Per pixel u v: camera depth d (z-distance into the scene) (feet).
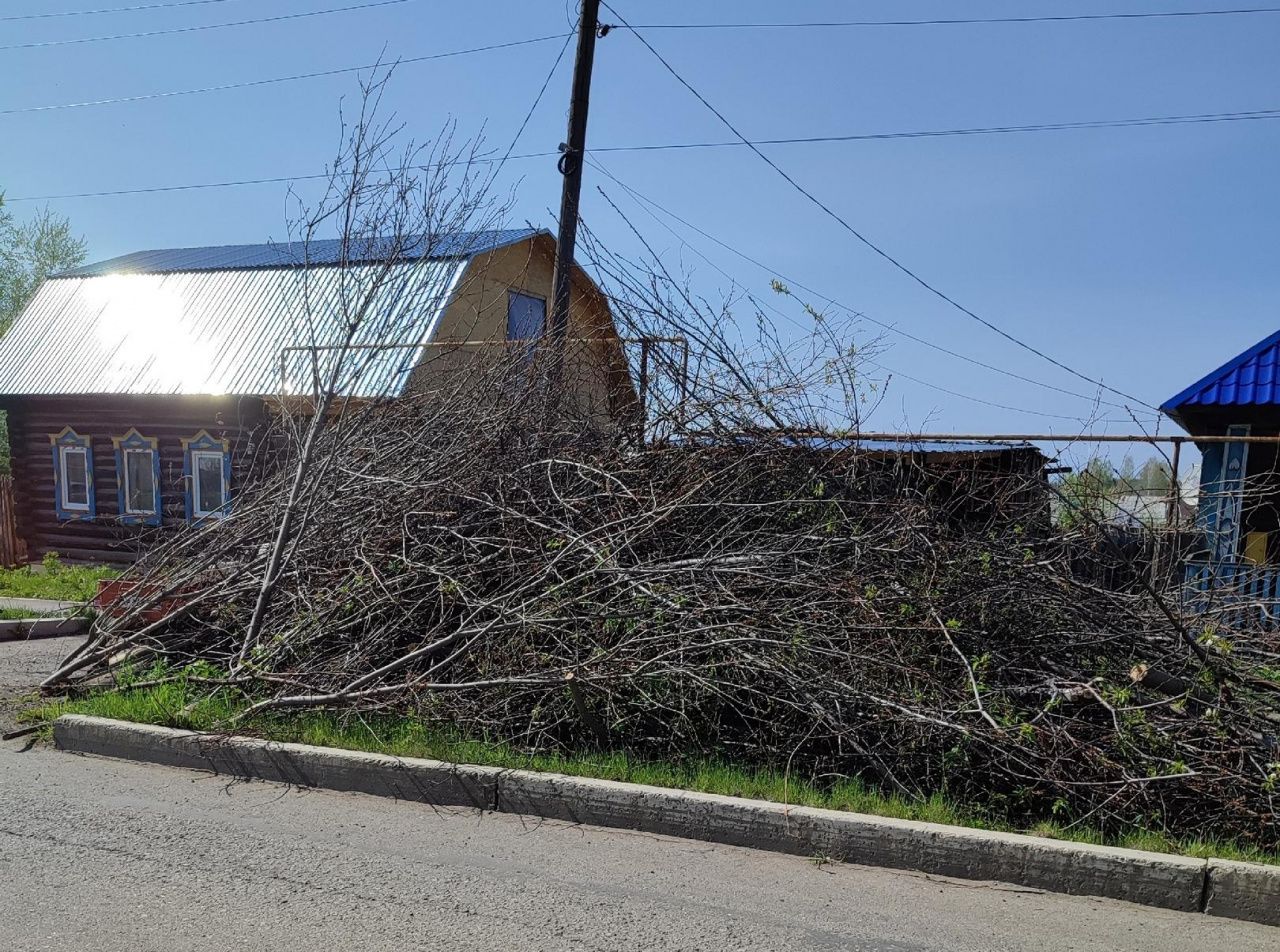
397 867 12.75
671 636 16.47
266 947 10.54
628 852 13.46
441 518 20.93
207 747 16.80
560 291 32.42
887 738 15.57
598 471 20.10
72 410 50.75
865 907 11.84
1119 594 17.94
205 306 50.47
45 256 93.50
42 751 17.84
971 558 17.48
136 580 22.81
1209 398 30.89
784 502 18.79
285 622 20.22
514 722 17.28
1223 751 14.25
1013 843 12.63
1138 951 10.85
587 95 32.81
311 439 21.89
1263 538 29.53
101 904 11.51
